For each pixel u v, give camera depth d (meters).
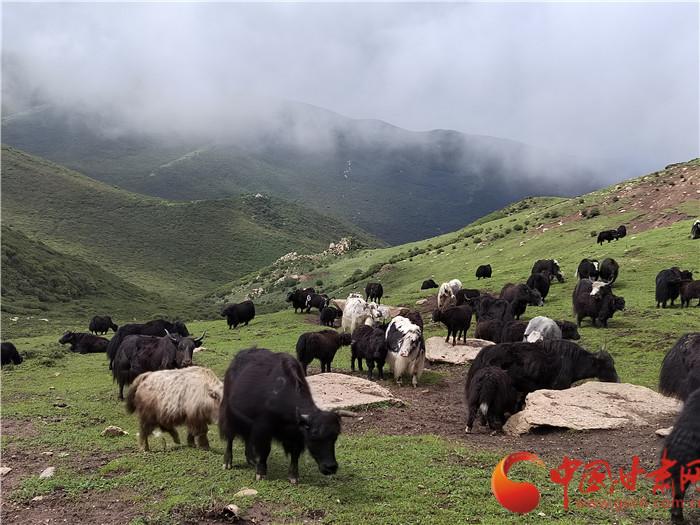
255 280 107.56
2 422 13.50
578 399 12.60
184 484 8.62
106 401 15.88
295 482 8.52
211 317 63.72
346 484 8.52
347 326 27.41
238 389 8.70
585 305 23.56
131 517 7.67
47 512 7.94
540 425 11.58
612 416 11.89
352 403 13.70
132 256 138.25
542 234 57.53
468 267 53.78
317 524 7.19
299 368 8.82
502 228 70.19
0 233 66.00
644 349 18.98
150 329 20.30
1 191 152.50
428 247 76.81
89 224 150.38
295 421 8.17
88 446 11.12
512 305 25.94
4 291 53.31
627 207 56.69
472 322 28.77
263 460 8.63
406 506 7.67
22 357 25.27
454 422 13.01
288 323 36.59
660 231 43.38
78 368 22.50
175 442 10.98
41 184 163.25
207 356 22.95
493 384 12.04
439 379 17.59
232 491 8.30
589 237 50.44
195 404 10.21
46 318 47.78
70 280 61.69
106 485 8.75
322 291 71.50
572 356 13.74
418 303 38.75
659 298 25.52
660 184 58.91
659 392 12.29
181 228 165.12
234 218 184.25
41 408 14.91
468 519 7.36
